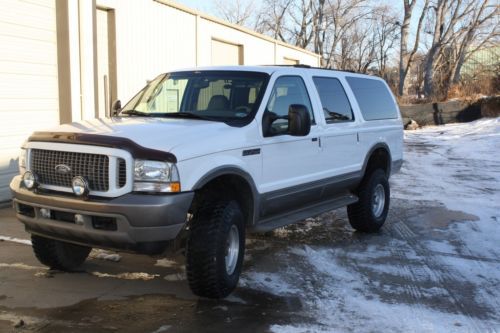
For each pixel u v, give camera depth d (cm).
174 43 1469
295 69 622
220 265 462
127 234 418
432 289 530
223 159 471
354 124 706
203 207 472
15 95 904
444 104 2908
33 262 579
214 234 457
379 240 713
